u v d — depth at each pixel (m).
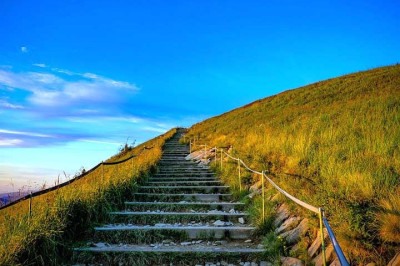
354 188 6.11
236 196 10.26
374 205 5.25
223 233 7.42
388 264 4.21
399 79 28.95
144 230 7.34
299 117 21.03
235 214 8.45
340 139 10.50
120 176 11.02
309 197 6.76
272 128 18.45
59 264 5.99
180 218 8.40
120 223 8.24
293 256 5.78
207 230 7.43
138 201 10.20
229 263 6.21
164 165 17.47
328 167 7.77
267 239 6.71
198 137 29.27
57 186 7.41
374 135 9.33
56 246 6.00
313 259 5.31
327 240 5.36
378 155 7.78
